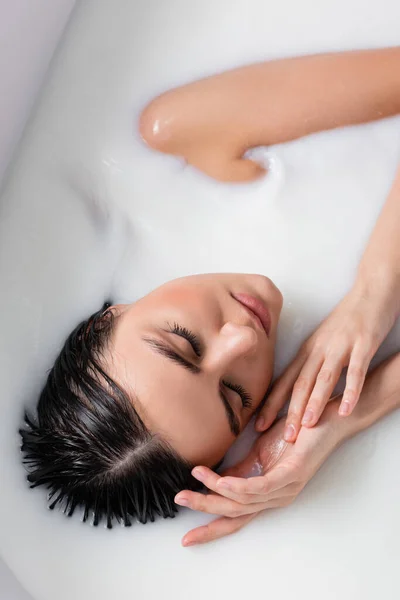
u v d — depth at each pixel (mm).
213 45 1204
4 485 1071
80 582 1049
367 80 1130
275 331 1080
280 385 1084
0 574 1029
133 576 1048
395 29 1176
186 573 1046
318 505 1058
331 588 1034
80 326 1093
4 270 1146
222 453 1045
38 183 1179
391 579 1029
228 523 1030
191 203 1176
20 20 1113
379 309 1066
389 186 1146
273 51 1191
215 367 980
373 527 1047
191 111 1148
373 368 1096
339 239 1143
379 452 1069
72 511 1056
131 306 1058
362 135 1158
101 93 1208
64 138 1195
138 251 1172
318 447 1012
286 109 1137
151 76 1206
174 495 1034
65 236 1172
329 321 1085
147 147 1185
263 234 1155
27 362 1117
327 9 1197
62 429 1020
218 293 1033
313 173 1160
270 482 954
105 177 1190
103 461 1005
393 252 1077
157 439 982
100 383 997
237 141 1153
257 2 1209
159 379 971
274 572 1043
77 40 1211
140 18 1218
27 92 1181
